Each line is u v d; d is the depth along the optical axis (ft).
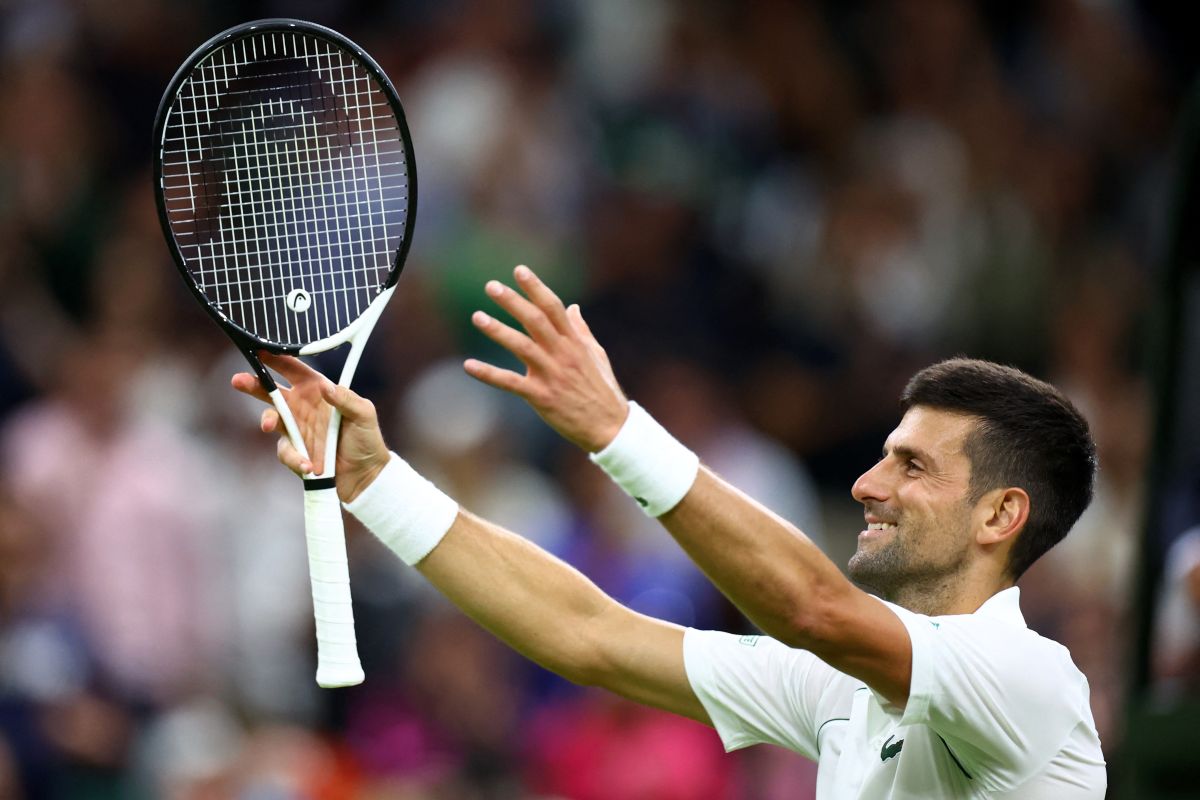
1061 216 149.48
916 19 156.66
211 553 110.73
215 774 96.02
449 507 50.26
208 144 99.50
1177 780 54.39
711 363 131.54
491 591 50.67
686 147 145.18
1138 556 56.90
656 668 51.65
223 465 114.21
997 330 139.03
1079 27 159.53
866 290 137.28
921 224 143.23
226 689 107.55
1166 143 157.69
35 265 127.75
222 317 48.14
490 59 141.38
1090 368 133.18
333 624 48.01
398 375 122.72
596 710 97.35
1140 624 56.54
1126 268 144.66
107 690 102.32
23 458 110.52
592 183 140.05
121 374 111.04
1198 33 162.61
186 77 49.08
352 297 100.58
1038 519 49.11
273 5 149.07
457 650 101.50
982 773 46.85
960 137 151.43
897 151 148.15
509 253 129.90
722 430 122.21
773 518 43.39
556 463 118.21
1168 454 57.16
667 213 138.51
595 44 148.05
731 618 107.76
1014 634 46.39
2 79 136.36
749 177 147.23
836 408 131.75
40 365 122.72
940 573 49.24
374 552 104.32
